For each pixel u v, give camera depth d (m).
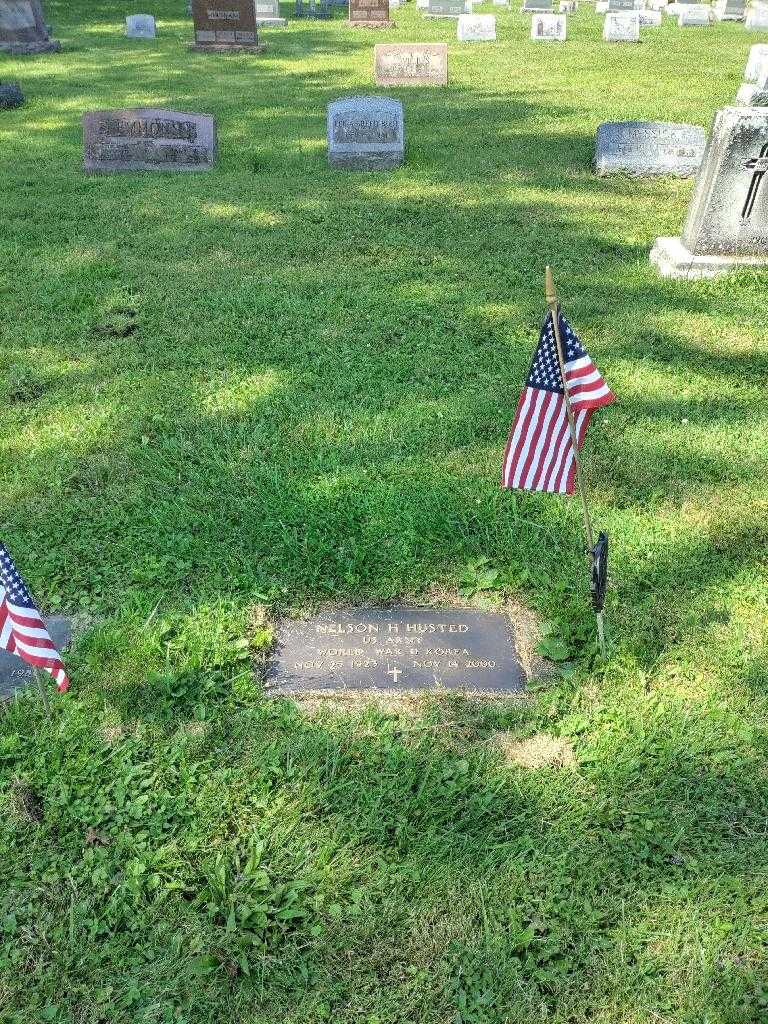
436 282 9.47
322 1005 3.44
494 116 16.53
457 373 7.64
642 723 4.51
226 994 3.51
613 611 5.17
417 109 17.08
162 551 5.68
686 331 8.49
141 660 4.88
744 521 5.90
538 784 4.25
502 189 12.51
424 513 5.91
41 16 22.94
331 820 4.11
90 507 6.09
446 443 6.71
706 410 7.16
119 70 20.81
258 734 4.49
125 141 13.09
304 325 8.52
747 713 4.59
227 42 23.03
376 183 12.76
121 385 7.53
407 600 5.35
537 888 3.84
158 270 9.81
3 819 4.12
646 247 10.50
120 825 4.10
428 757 4.37
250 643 5.01
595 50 23.62
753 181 9.23
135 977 3.56
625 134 12.99
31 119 16.33
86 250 10.37
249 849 4.00
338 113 13.10
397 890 3.83
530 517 5.94
